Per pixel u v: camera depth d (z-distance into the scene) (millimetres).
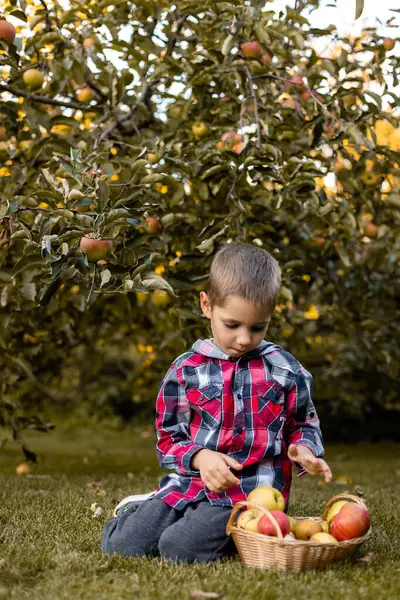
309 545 1827
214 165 3371
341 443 8000
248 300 1966
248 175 3217
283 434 2238
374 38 3535
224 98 3600
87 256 2590
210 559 2002
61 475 4348
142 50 3803
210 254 3426
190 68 3543
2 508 2812
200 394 2135
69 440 7965
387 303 4766
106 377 9781
